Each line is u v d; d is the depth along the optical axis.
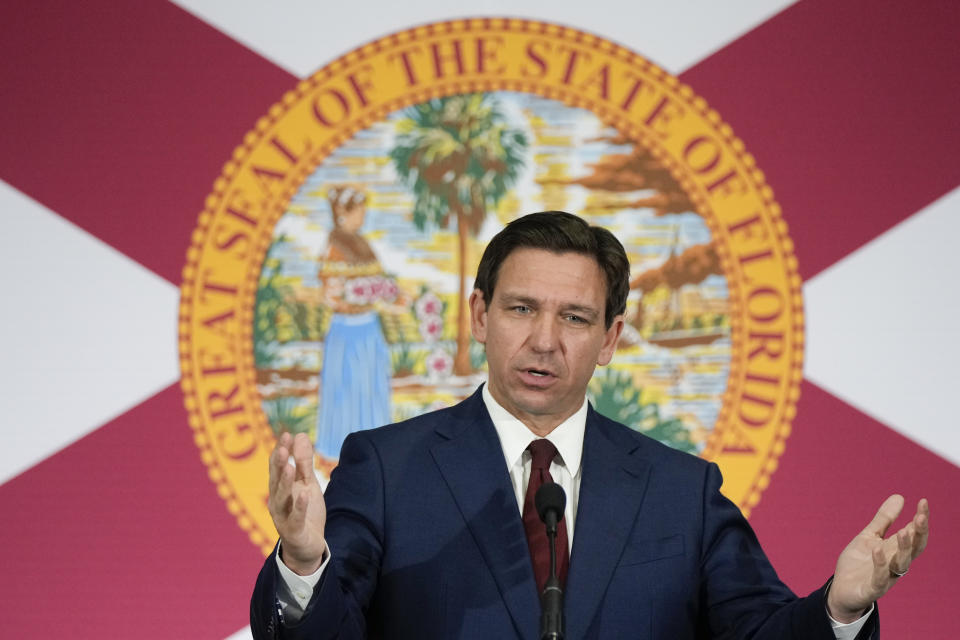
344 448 6.64
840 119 11.76
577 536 6.12
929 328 11.49
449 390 11.43
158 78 11.73
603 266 6.38
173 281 11.49
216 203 11.60
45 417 11.28
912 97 11.78
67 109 11.65
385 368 11.45
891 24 11.87
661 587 6.09
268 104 11.73
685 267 11.58
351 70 11.79
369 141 11.70
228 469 11.33
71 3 11.77
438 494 6.22
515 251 6.27
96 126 11.64
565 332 6.21
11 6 11.72
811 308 11.52
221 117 11.71
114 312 11.44
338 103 11.75
